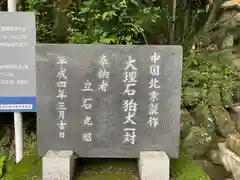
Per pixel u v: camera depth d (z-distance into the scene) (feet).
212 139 10.96
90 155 8.23
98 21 9.75
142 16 10.96
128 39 9.66
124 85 8.07
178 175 8.42
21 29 9.46
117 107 8.13
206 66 14.39
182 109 12.09
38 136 8.15
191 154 10.31
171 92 8.10
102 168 8.80
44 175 7.76
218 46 16.35
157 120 8.15
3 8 12.60
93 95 8.10
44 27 12.32
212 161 10.24
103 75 8.05
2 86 9.64
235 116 11.75
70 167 7.84
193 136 10.80
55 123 8.14
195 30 15.26
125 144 8.20
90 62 8.02
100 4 9.51
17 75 9.63
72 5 12.37
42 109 8.11
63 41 12.31
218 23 15.87
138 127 8.16
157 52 8.00
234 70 14.24
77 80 8.06
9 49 9.52
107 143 8.20
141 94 8.09
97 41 9.64
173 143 8.20
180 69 8.05
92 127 8.16
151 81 8.07
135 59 8.02
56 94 8.09
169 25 13.85
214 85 12.98
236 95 12.71
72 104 8.11
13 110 9.76
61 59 8.00
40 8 12.35
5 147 11.91
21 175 8.46
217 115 11.60
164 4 14.10
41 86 8.05
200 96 12.42
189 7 15.24
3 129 12.21
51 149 8.20
